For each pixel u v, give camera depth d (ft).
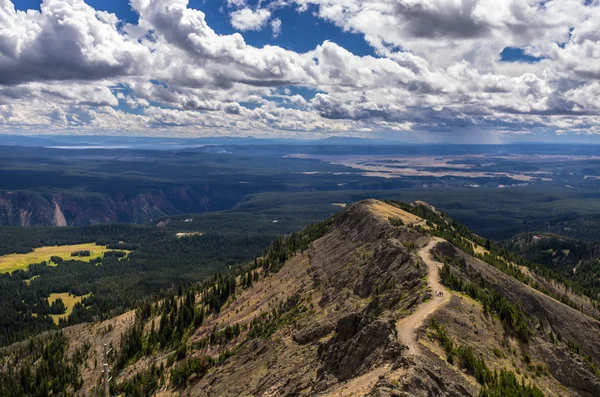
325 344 353.72
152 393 526.16
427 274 434.30
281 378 361.71
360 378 265.54
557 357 345.31
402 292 414.82
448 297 376.89
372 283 487.20
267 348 449.48
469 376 277.85
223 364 488.44
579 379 330.54
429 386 236.02
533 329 390.21
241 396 377.71
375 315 401.49
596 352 461.37
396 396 219.00
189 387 496.23
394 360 272.10
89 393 593.01
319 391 299.58
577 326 485.97
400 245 529.04
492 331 354.54
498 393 257.96
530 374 321.52
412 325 320.29
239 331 596.29
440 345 302.25
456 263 502.38
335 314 450.71
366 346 302.25
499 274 542.16
